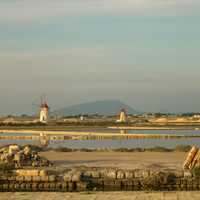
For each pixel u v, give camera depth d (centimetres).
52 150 11450
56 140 17675
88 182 5481
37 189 5431
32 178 5503
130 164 7812
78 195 4969
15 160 7662
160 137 19200
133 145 14850
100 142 16725
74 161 8494
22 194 5088
